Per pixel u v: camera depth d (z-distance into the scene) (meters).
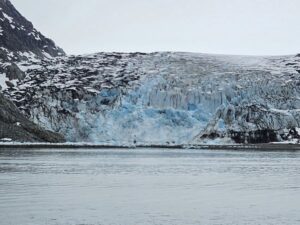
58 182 68.62
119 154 146.12
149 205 50.06
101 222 41.97
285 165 104.00
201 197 55.47
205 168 95.56
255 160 121.25
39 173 81.19
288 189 62.75
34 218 43.22
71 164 102.75
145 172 85.81
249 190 61.62
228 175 81.12
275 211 47.09
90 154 143.62
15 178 73.00
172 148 188.88
